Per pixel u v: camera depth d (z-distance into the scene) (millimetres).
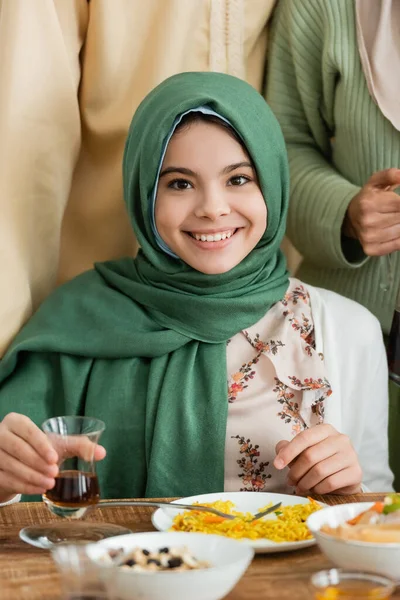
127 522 1557
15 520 1559
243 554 1241
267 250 2039
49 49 2176
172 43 2281
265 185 1968
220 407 1914
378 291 2383
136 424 1956
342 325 2088
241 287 2031
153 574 1145
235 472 1918
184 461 1901
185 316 2002
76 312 2082
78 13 2277
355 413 2061
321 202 2322
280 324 2029
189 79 2010
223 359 1977
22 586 1264
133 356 2002
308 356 1979
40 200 2178
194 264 1976
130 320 2033
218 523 1487
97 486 1502
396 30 2258
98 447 1511
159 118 1931
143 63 2305
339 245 2285
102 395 1978
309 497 1694
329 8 2273
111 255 2406
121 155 2352
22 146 2135
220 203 1911
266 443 1915
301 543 1394
